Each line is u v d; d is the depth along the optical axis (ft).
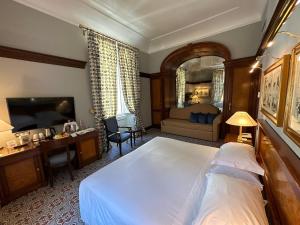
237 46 12.32
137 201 3.87
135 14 10.92
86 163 9.60
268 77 5.61
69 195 6.84
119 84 14.06
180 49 15.19
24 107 7.76
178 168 5.38
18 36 7.63
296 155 3.00
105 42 11.89
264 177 4.69
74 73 10.21
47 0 8.37
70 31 9.83
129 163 5.87
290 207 2.77
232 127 13.26
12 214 5.80
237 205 2.95
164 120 16.63
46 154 7.34
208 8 10.61
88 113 11.21
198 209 3.59
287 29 4.02
